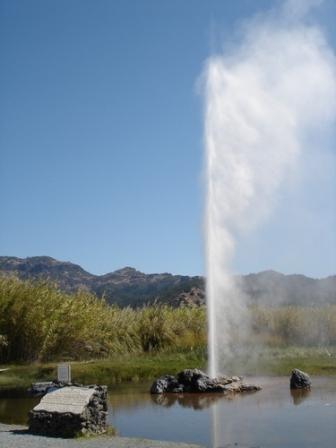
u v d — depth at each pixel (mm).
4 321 23297
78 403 10594
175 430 10922
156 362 21953
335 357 23516
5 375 19125
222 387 15734
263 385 16812
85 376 19188
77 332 24641
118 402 14664
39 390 16297
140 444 9492
